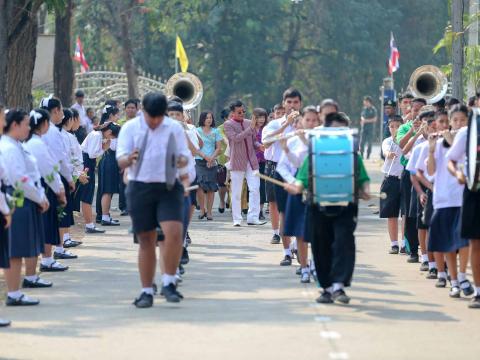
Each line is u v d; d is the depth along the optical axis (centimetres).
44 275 3253
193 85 5081
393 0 15500
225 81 13950
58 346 2269
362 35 14888
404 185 3575
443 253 3019
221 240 4181
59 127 3538
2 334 2392
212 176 4981
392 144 3703
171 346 2250
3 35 4294
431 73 4338
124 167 2644
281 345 2253
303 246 3072
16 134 2753
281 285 3045
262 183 5062
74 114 3859
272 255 3722
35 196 2767
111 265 3462
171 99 3312
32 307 2720
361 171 2688
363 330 2409
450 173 2789
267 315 2577
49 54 9075
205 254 3747
